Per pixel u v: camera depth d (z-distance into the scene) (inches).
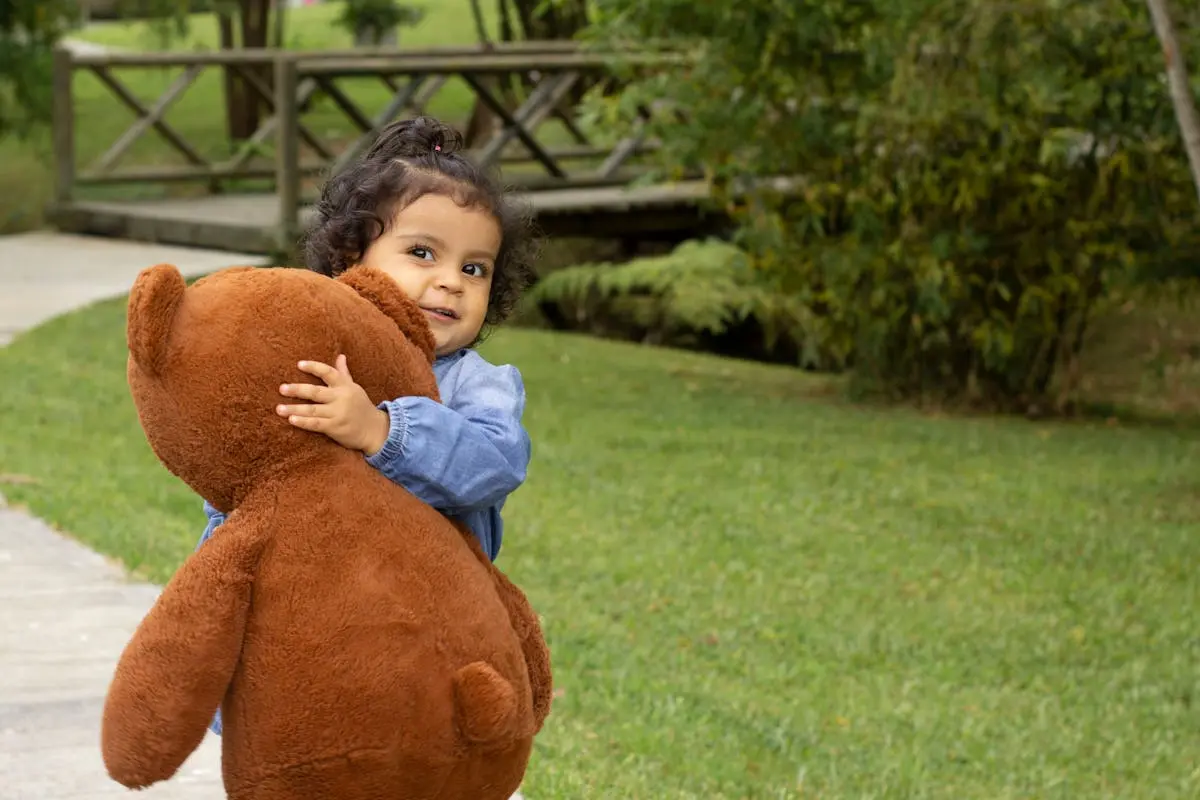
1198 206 476.4
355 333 100.5
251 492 98.1
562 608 274.7
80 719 184.1
